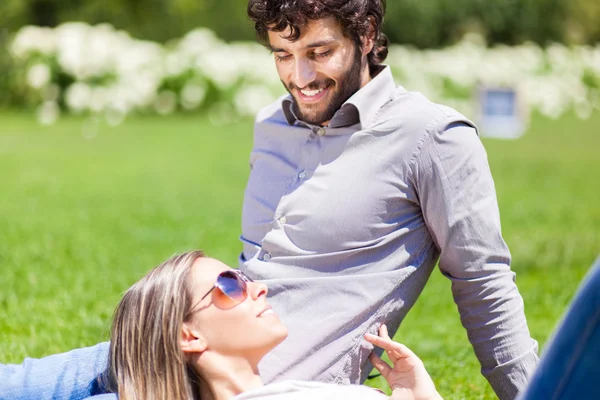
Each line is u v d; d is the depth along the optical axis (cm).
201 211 1012
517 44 3084
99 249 779
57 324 530
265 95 2070
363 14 330
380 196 329
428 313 625
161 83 2084
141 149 1581
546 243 837
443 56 2519
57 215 964
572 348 230
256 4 333
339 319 329
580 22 3212
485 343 329
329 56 331
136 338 302
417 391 310
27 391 338
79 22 2462
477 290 327
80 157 1466
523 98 2019
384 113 335
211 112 2069
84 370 343
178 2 2577
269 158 361
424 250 340
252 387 305
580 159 1557
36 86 2009
